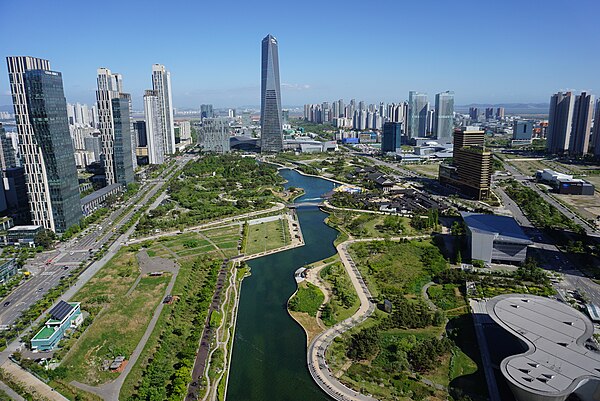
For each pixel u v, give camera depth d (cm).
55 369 18975
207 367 19575
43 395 17500
